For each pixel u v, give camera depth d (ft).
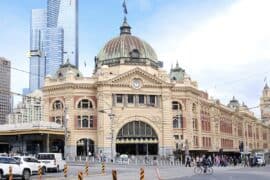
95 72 378.12
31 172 152.15
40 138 330.34
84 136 335.67
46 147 327.06
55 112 345.10
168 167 246.06
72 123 335.06
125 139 331.36
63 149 338.13
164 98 342.03
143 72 338.95
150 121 337.31
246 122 548.72
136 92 337.93
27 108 437.99
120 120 331.77
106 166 248.73
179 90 355.97
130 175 166.71
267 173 179.83
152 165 269.64
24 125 312.71
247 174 172.35
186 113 354.54
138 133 335.26
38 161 162.09
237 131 509.76
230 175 165.27
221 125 449.48
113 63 360.89
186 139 330.95
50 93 349.61
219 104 442.91
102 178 149.07
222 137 447.42
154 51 381.19
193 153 333.83
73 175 169.27
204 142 391.04
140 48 366.84
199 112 380.17
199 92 377.91
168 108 342.23
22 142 331.57
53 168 187.21
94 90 344.08
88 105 342.85
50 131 308.19
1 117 359.46
